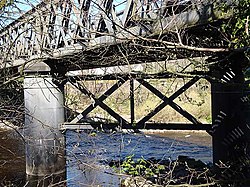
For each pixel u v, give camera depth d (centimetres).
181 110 960
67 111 1137
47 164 1057
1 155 1236
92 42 696
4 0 466
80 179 804
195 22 504
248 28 374
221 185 571
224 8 438
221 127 773
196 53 613
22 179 1084
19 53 873
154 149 1513
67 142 1103
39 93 1055
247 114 724
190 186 436
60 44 870
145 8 543
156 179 538
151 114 998
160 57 683
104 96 1047
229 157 755
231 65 635
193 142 1858
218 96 755
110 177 780
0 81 581
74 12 515
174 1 426
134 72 668
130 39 391
